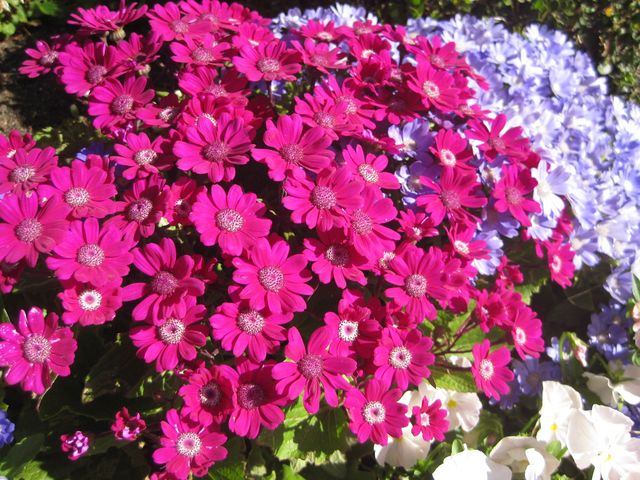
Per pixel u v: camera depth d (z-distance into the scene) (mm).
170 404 407
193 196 380
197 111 411
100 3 825
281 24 588
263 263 355
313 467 455
